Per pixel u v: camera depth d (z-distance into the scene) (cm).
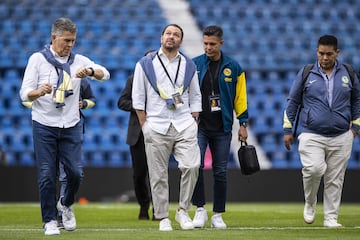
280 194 5006
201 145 2559
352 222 2823
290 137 2634
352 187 5031
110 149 6425
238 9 7775
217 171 2559
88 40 7288
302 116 2612
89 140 6438
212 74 2569
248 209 3897
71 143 2242
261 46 7531
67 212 2348
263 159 6544
